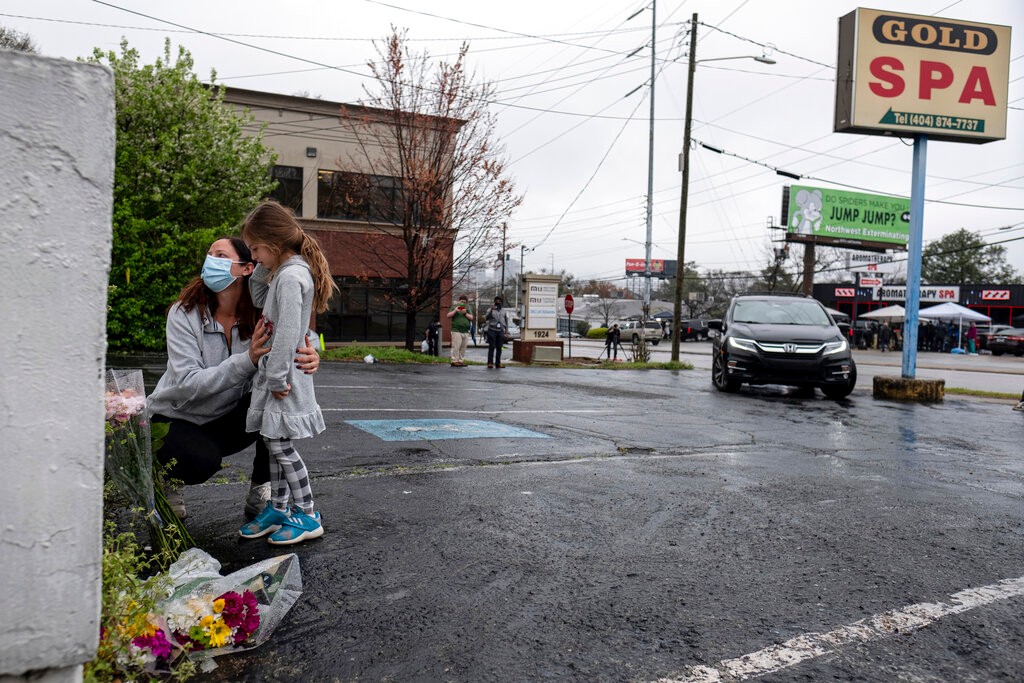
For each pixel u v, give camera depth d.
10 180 1.35
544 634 2.69
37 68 1.36
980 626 2.87
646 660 2.51
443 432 6.76
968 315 39.03
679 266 22.84
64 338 1.41
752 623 2.83
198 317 3.48
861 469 5.90
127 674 2.11
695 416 8.95
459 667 2.43
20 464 1.38
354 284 28.66
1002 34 12.48
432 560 3.39
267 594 2.64
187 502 4.13
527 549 3.60
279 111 27.45
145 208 17.97
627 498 4.62
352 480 4.80
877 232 52.50
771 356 11.91
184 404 3.42
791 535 3.98
